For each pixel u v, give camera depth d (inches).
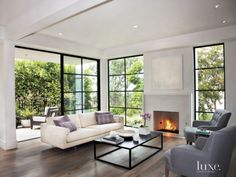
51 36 197.3
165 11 134.3
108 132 187.2
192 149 95.7
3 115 163.6
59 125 161.8
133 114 256.2
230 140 92.4
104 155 147.1
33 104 346.0
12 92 164.2
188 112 199.2
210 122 167.9
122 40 216.7
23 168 122.9
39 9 119.6
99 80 274.8
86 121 196.5
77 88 244.8
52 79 373.1
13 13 133.3
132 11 133.8
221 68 191.5
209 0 117.6
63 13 108.4
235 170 115.1
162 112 227.3
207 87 199.5
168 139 193.6
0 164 129.3
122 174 114.3
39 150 159.5
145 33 189.0
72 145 153.3
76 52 227.0
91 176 111.8
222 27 171.3
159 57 220.8
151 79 227.6
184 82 203.9
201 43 187.2
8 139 161.3
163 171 118.3
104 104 277.3
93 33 187.9
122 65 268.8
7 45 161.3
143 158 139.9
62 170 120.0
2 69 164.6
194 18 148.6
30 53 241.3
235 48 175.3
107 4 122.2
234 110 175.8
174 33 189.9
